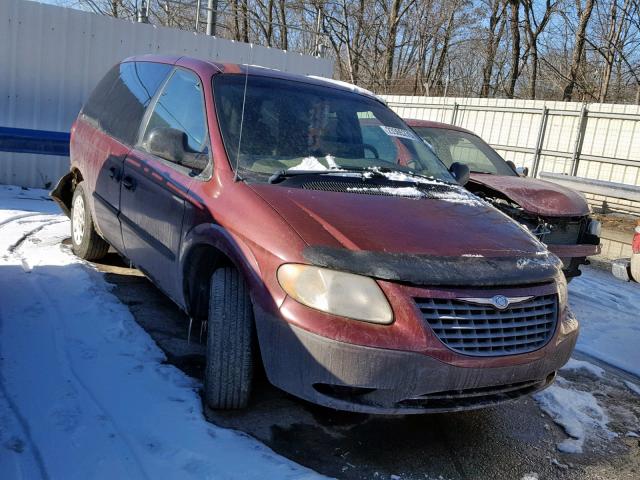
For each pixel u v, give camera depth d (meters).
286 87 4.31
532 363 3.04
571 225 6.30
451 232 3.27
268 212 3.13
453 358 2.80
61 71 9.45
